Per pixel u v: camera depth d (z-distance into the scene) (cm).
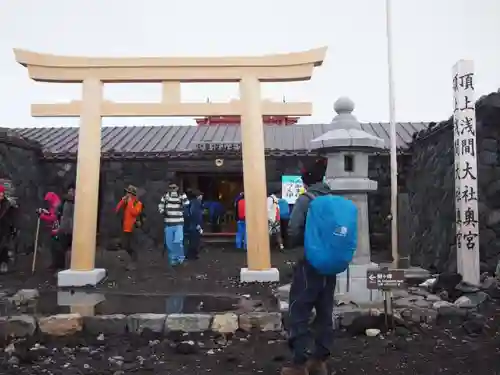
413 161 1208
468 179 687
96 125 888
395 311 556
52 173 1398
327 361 445
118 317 551
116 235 1416
